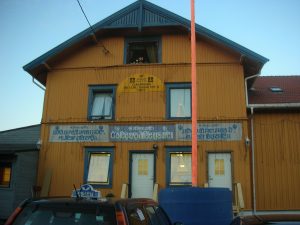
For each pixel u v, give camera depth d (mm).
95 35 18000
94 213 5098
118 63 17953
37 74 18672
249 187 15789
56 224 5133
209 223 10094
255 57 16531
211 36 17016
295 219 5961
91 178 16734
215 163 16281
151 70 17609
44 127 17656
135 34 18219
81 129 17344
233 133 16453
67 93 17953
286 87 19891
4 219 15500
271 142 17047
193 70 12531
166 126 16812
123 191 15898
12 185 15812
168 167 16344
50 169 17062
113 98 17516
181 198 10227
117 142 16938
